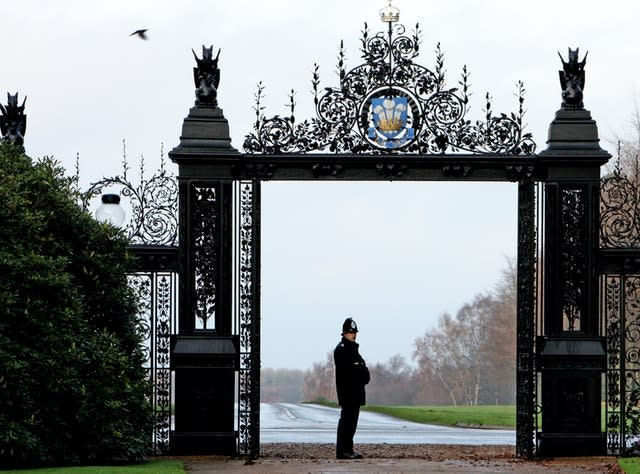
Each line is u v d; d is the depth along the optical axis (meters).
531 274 21.05
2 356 17.23
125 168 21.11
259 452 21.27
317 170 21.19
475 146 21.22
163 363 20.95
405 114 21.20
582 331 21.20
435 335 100.69
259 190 21.19
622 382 21.12
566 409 21.08
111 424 18.53
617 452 21.17
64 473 16.73
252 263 21.05
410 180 21.22
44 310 17.98
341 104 21.25
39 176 19.47
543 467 19.25
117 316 19.88
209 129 21.20
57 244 19.12
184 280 20.95
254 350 20.91
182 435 20.81
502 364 77.56
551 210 21.25
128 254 20.03
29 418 17.58
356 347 21.14
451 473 18.11
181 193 21.06
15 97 21.20
